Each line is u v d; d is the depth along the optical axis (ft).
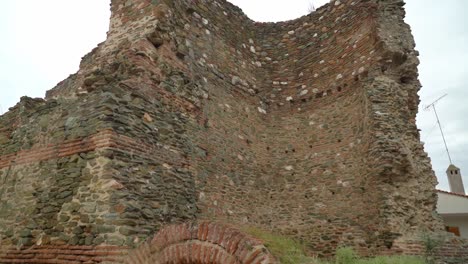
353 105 32.73
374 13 33.37
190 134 26.50
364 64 32.96
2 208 22.93
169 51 27.61
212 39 33.60
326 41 37.35
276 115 37.32
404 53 32.40
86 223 18.57
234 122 32.76
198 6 33.06
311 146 34.37
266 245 14.75
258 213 32.12
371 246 27.35
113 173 18.92
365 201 29.04
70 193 19.75
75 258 18.24
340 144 32.55
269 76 39.17
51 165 21.45
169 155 23.40
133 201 19.36
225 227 14.67
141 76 23.65
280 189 33.88
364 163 29.86
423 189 28.86
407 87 32.65
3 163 24.86
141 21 28.02
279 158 35.22
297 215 32.24
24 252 20.25
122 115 20.79
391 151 28.02
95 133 20.02
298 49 39.27
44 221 20.21
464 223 57.00
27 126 24.80
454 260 25.22
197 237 15.19
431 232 27.20
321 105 35.35
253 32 40.22
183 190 23.67
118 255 17.39
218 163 29.17
